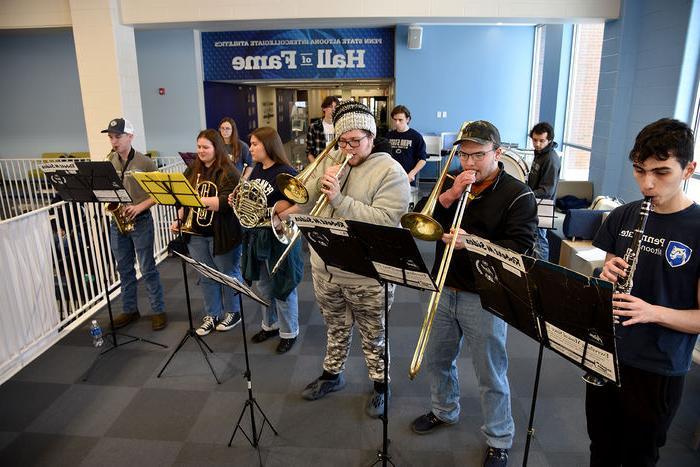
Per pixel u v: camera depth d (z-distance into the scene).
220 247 3.05
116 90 5.52
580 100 6.86
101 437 2.38
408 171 4.95
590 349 1.33
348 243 1.71
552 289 1.34
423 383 2.77
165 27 5.67
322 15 5.10
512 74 8.49
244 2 5.14
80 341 3.29
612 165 5.05
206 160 3.06
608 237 1.68
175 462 2.21
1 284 2.88
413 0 5.02
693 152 1.37
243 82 9.07
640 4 4.67
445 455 2.23
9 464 2.21
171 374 2.90
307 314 3.65
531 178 4.08
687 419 2.44
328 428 2.42
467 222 1.97
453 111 8.66
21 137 9.94
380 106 13.09
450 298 2.05
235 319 3.43
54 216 3.39
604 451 1.75
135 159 3.37
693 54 4.09
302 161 11.38
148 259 3.36
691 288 1.44
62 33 9.28
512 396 2.65
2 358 2.90
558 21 5.10
